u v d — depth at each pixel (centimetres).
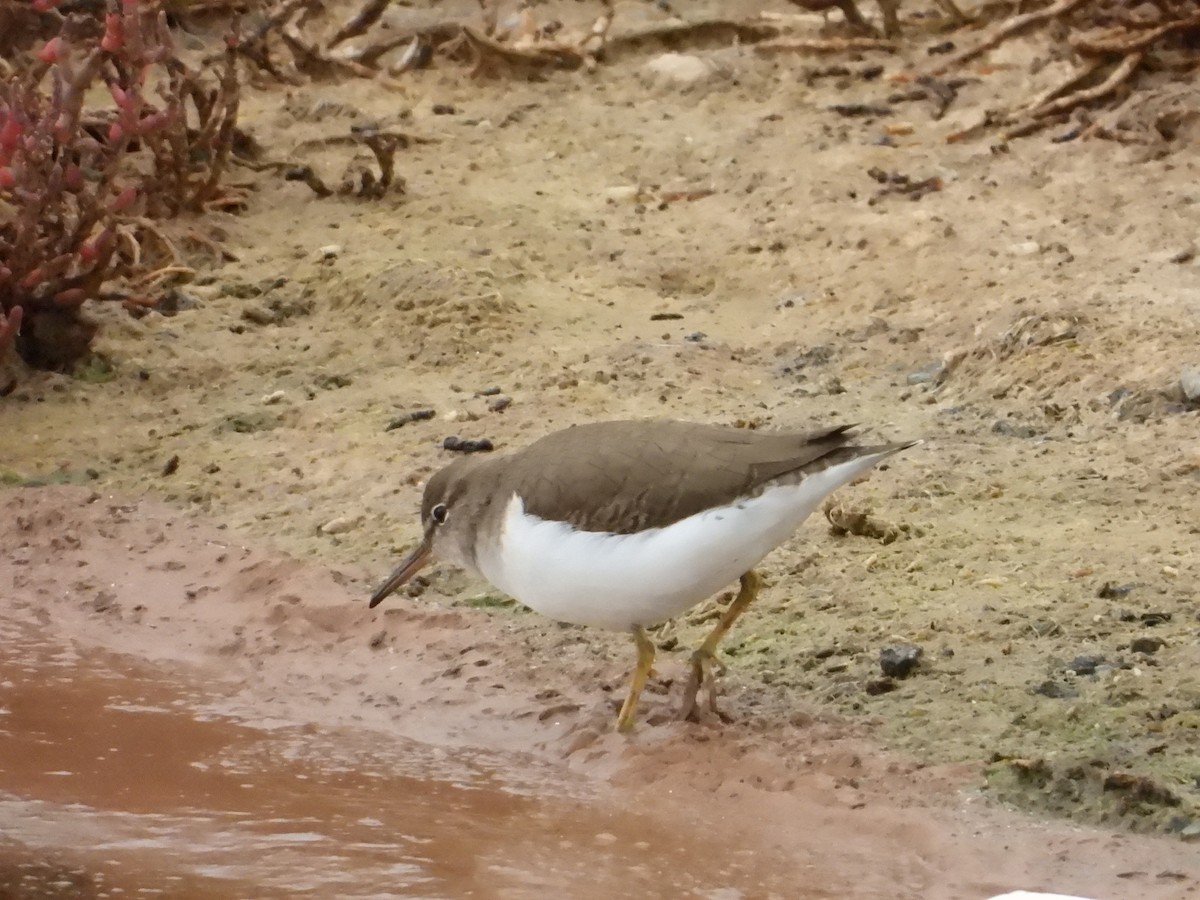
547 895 648
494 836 701
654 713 795
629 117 1698
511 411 1145
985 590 881
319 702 839
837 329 1262
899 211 1433
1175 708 755
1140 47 1561
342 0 1955
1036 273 1296
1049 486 1001
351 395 1191
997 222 1394
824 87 1722
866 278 1334
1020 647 821
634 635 769
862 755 740
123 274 1311
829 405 1137
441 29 1872
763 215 1462
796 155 1570
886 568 916
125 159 1527
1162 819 674
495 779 756
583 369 1198
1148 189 1420
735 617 780
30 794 750
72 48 1334
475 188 1537
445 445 1102
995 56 1711
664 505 713
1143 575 882
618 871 666
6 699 845
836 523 957
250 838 706
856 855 670
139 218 1367
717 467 713
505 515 754
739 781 730
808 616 876
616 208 1500
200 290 1351
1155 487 989
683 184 1539
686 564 719
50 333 1230
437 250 1398
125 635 917
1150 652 806
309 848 695
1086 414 1095
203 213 1470
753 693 809
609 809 722
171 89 1428
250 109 1727
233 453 1120
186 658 892
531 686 834
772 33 1859
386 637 893
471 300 1288
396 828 710
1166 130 1497
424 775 761
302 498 1057
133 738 805
